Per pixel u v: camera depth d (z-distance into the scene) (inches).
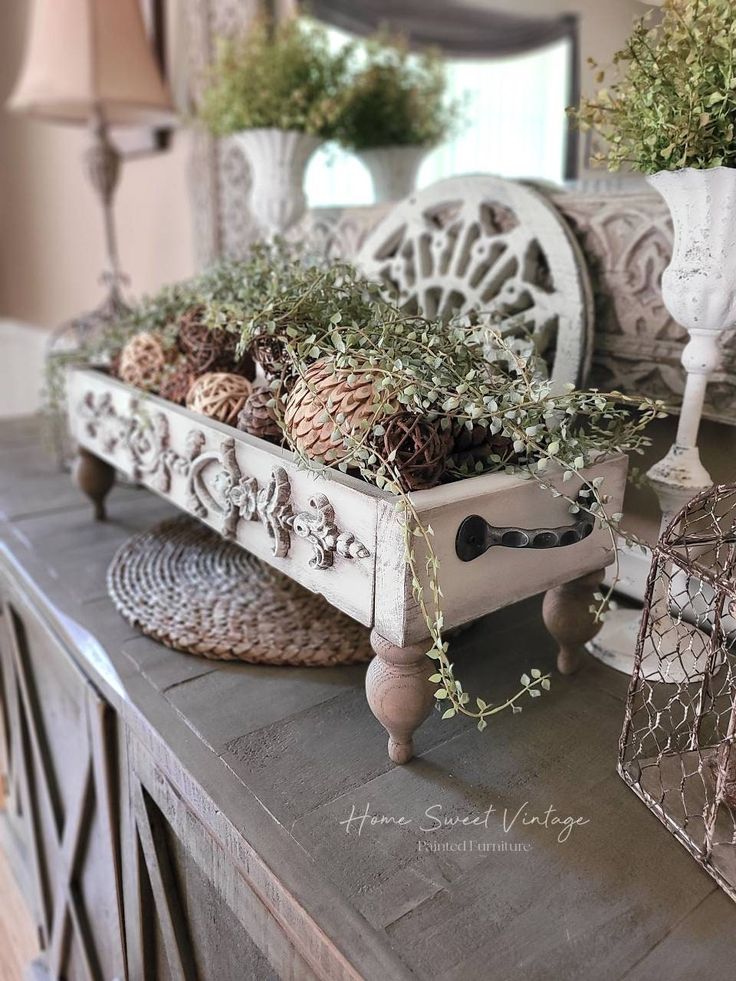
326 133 43.6
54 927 38.6
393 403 20.7
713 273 22.7
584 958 16.3
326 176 49.9
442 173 48.6
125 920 28.9
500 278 32.7
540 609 31.7
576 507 21.7
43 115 62.7
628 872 18.5
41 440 55.4
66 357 41.3
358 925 16.9
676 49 20.7
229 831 19.8
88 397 36.2
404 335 22.9
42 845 39.8
